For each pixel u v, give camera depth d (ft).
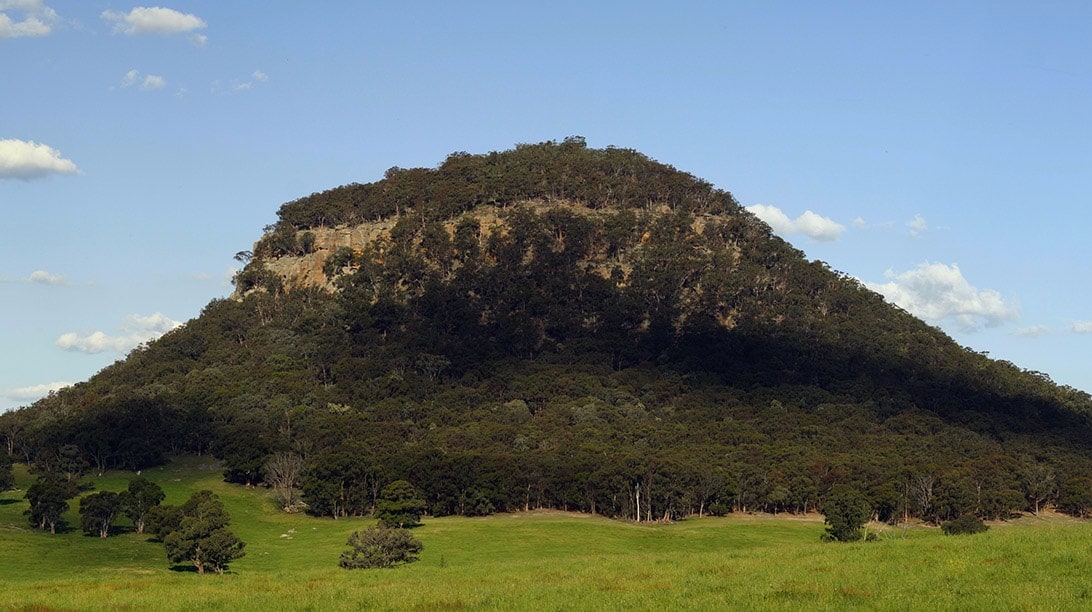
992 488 501.97
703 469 515.50
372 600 165.17
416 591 172.14
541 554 376.27
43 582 219.00
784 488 509.35
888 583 156.76
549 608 153.07
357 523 476.95
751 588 159.22
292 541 429.38
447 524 462.60
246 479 561.43
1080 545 173.88
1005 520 498.69
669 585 167.02
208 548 336.70
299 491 536.83
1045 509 529.86
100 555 377.91
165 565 362.53
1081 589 144.46
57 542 402.72
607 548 398.01
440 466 503.61
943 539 195.83
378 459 522.06
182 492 534.78
